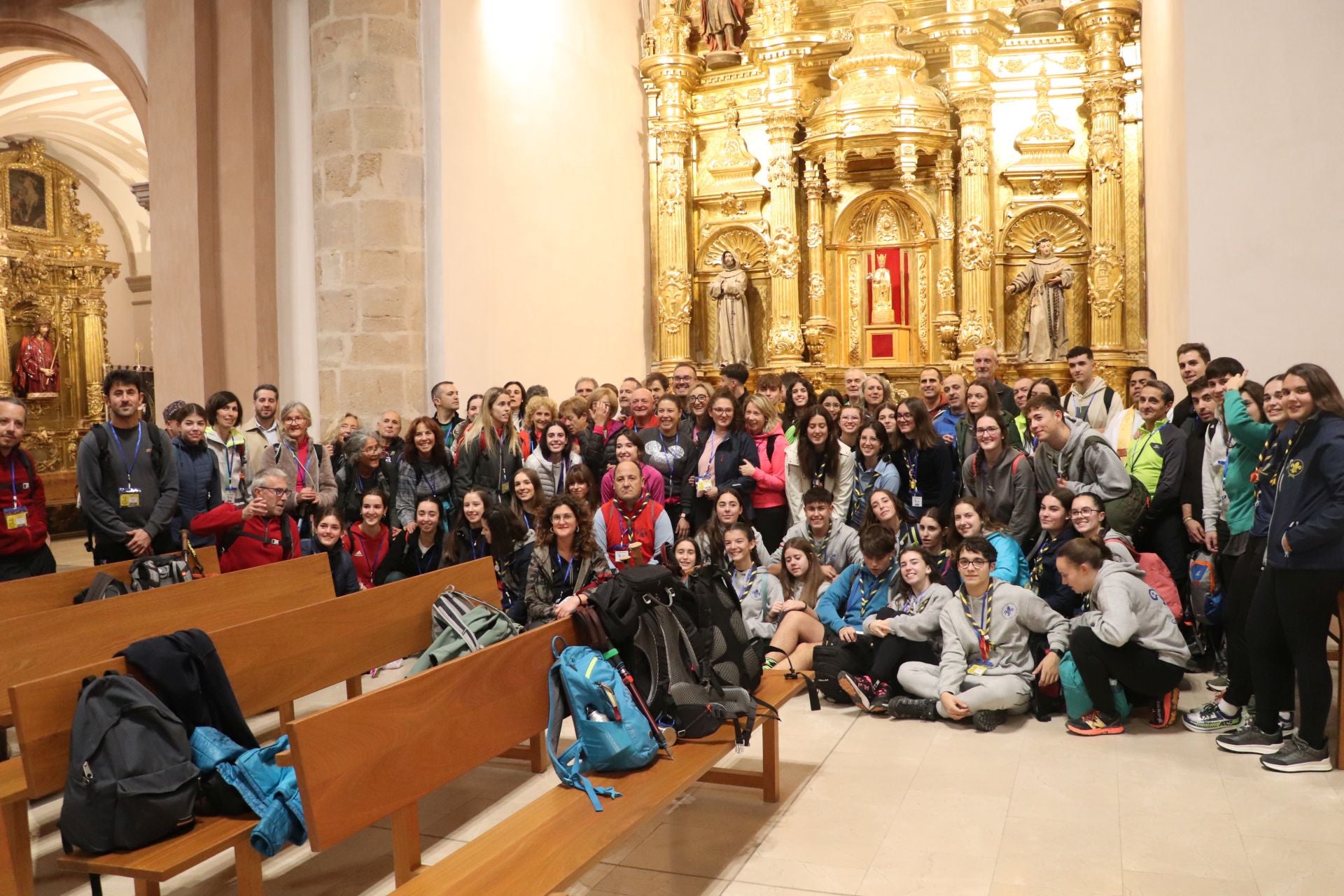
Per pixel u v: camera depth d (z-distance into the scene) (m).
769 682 4.85
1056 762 4.91
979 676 5.52
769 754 4.51
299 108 9.40
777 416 8.18
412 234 9.29
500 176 10.41
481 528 6.71
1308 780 4.57
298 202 9.41
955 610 5.63
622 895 3.72
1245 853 3.90
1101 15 11.80
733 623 4.57
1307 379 4.49
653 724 3.94
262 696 4.33
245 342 9.30
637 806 3.53
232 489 7.08
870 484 6.94
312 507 7.17
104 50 10.11
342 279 9.12
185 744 3.57
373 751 3.17
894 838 4.12
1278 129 6.63
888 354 13.36
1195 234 6.79
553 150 11.49
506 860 3.14
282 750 3.75
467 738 3.59
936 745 5.21
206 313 9.30
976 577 5.53
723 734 4.29
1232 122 6.71
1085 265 12.49
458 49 9.70
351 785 3.07
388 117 9.11
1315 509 4.50
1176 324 8.11
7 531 5.89
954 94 12.41
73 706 3.52
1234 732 5.01
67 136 17.53
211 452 6.90
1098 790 4.54
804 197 13.50
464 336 9.70
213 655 3.89
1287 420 4.77
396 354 9.16
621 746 3.78
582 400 8.39
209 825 3.52
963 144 12.47
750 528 6.38
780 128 13.18
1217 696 5.82
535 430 8.20
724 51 13.80
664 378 8.92
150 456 6.34
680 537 7.15
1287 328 6.62
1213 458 5.81
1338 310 6.54
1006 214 12.62
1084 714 5.34
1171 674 5.20
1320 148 6.56
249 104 9.23
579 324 11.99
